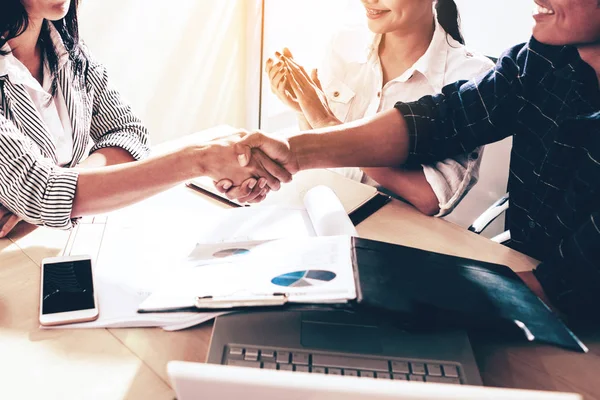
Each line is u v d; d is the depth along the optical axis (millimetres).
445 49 1529
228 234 858
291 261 677
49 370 600
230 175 948
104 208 878
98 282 731
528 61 1038
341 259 664
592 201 919
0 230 851
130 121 1235
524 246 1099
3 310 686
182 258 793
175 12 1928
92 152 1142
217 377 443
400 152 1077
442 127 1076
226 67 2205
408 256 707
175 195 985
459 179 1081
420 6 1479
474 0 1491
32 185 854
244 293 612
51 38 1068
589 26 858
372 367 591
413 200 1064
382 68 1643
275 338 623
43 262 763
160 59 1962
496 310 637
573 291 757
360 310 569
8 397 564
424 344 627
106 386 584
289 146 1018
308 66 2238
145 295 712
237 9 2127
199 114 2207
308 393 434
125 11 1784
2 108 978
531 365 645
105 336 653
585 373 639
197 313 616
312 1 2133
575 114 961
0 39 937
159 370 610
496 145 1644
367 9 1529
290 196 1013
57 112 1125
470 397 420
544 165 1036
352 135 1062
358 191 1040
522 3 1481
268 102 2328
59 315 664
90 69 1197
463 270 721
